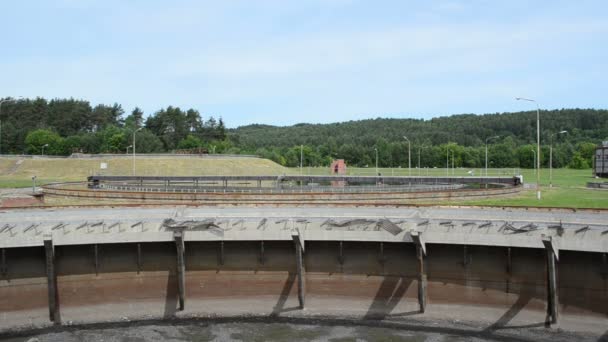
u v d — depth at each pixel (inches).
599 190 3848.4
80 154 7165.4
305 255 1963.6
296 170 7726.4
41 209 2274.9
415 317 1859.0
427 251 1882.4
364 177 4094.5
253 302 1952.5
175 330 1770.4
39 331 1774.1
